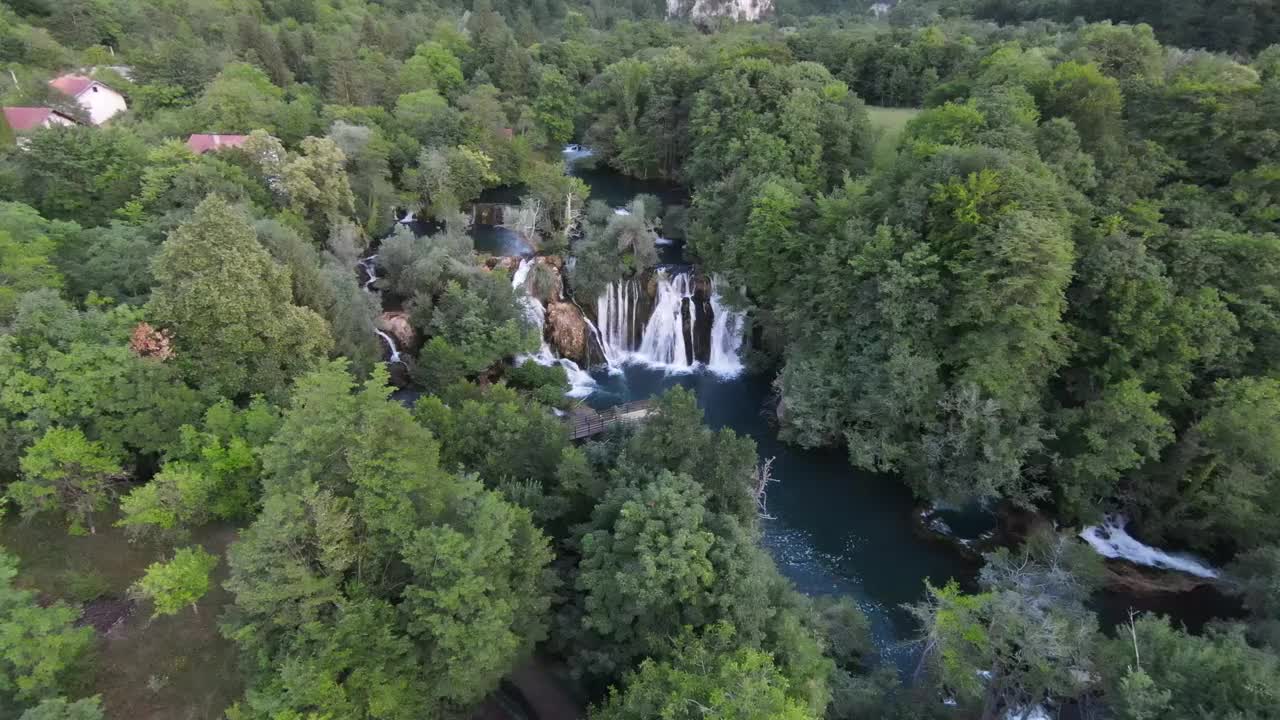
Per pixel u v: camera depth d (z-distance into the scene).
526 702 30.95
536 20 179.00
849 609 38.34
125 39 99.69
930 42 100.56
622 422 43.09
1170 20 90.88
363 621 24.58
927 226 49.53
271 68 98.81
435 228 80.25
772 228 58.84
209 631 30.19
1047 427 47.44
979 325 46.34
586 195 80.44
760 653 26.45
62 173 52.56
